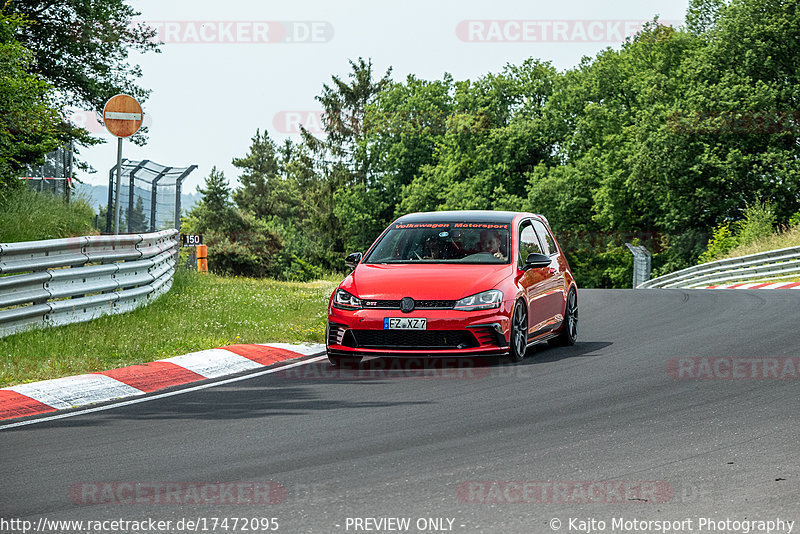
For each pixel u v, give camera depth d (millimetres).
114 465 21000
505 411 26484
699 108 179750
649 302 62156
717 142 181250
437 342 34562
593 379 31609
